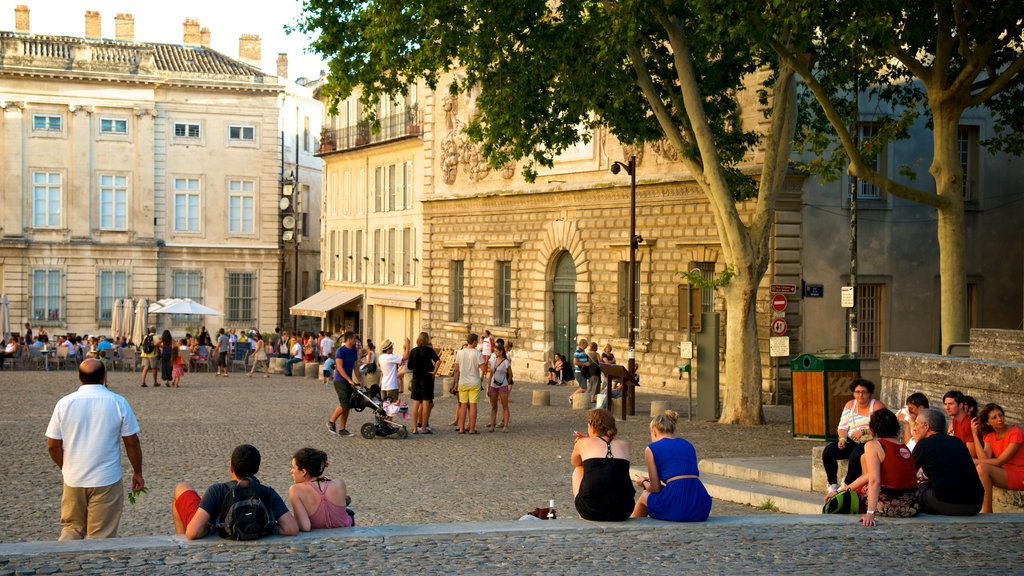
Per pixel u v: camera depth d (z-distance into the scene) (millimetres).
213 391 42156
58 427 11938
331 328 74188
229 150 81062
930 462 13984
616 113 31453
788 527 13164
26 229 77312
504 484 19625
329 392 41812
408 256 63531
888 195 36938
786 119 28750
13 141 76688
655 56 29703
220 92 80625
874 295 37094
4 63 75938
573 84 29766
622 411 30891
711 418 30141
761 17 23812
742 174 31641
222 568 10602
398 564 10969
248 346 65375
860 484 14023
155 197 79562
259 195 81750
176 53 82438
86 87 77875
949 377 18172
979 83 30062
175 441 25375
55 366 61156
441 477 20406
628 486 13430
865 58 24906
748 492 17625
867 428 16281
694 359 38875
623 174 42594
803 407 25250
